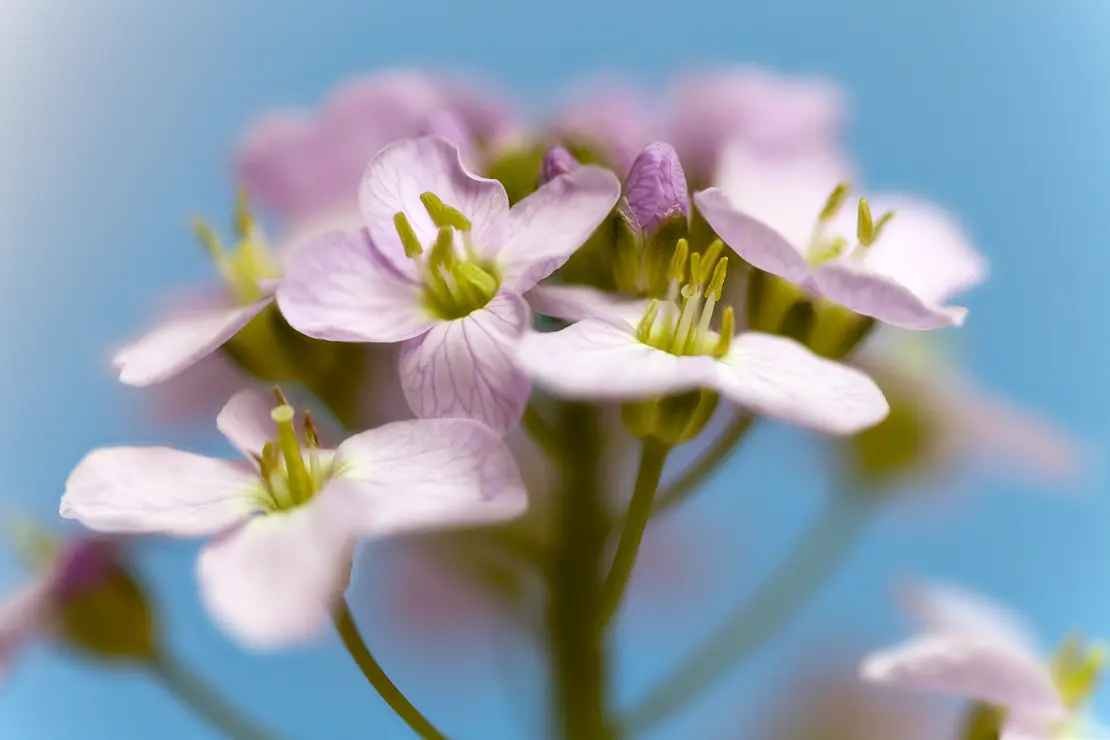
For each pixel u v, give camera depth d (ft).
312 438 0.40
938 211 0.43
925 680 0.41
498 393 0.39
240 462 0.40
